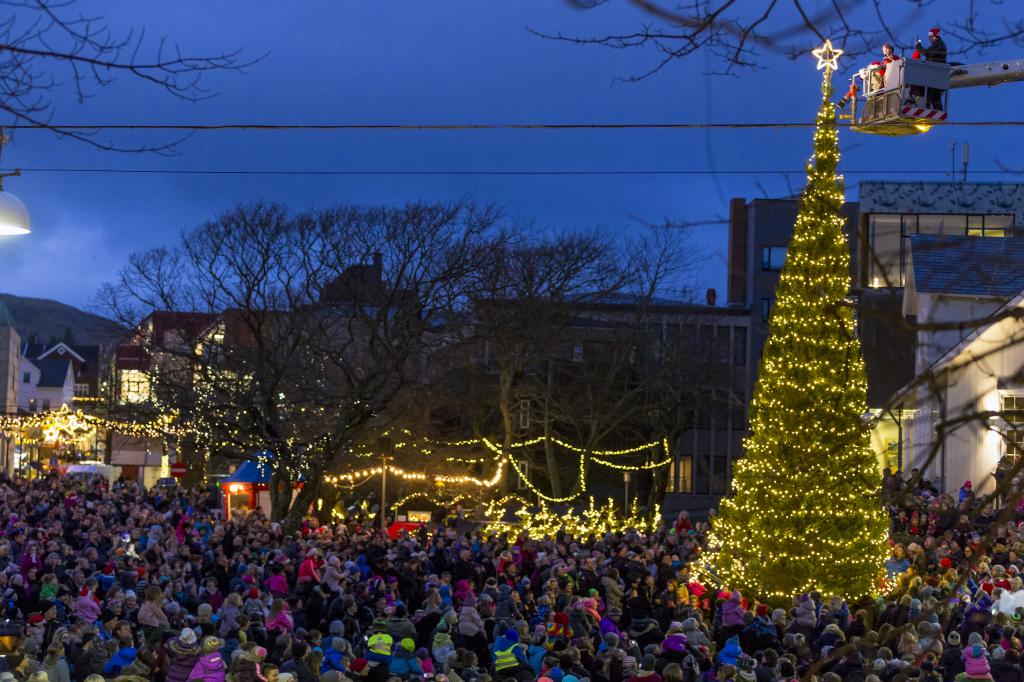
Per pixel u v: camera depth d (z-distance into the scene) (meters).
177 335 47.75
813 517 24.44
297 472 41.00
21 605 19.52
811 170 22.16
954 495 37.41
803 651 15.57
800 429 24.45
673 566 26.23
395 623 17.58
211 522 33.84
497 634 18.00
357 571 23.95
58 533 26.39
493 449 50.00
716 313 63.62
